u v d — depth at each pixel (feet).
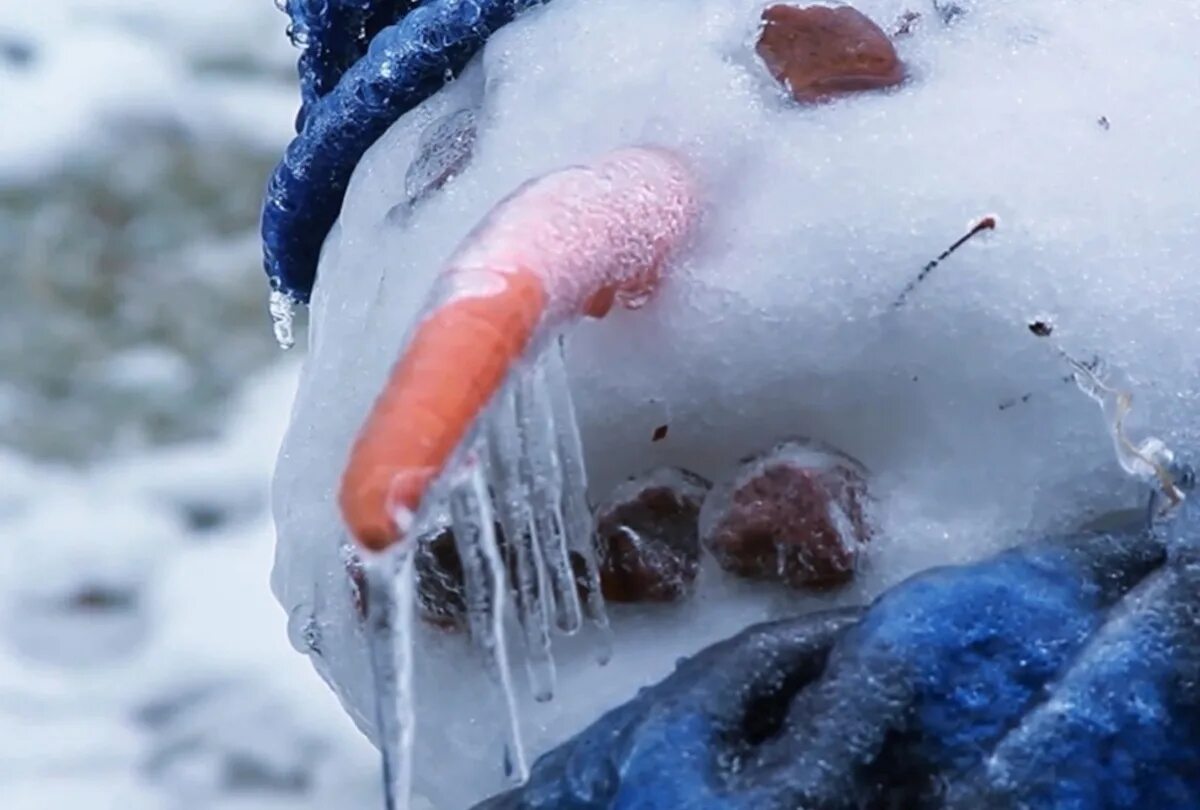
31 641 15.48
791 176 5.28
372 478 4.87
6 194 21.75
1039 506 5.24
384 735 5.00
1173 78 5.32
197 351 19.51
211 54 24.59
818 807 5.06
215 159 22.62
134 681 15.05
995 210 5.24
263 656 15.20
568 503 5.25
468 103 5.53
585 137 5.36
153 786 13.84
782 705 5.15
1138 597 5.11
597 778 5.15
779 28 5.35
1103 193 5.25
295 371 19.33
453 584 5.33
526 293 5.02
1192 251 5.24
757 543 5.27
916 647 5.10
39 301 20.02
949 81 5.32
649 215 5.22
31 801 13.56
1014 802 5.05
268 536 16.92
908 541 5.25
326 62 5.83
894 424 5.27
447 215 5.39
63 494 17.37
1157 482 5.18
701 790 5.08
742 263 5.26
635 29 5.41
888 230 5.24
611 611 5.31
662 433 5.30
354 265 5.52
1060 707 5.07
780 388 5.27
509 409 5.10
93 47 24.16
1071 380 5.22
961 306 5.23
